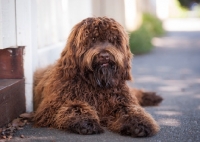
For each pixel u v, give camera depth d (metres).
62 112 4.57
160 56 16.52
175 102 7.09
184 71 12.07
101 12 14.12
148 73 11.60
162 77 10.80
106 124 4.80
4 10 4.93
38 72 5.60
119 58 4.61
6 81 5.14
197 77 10.80
